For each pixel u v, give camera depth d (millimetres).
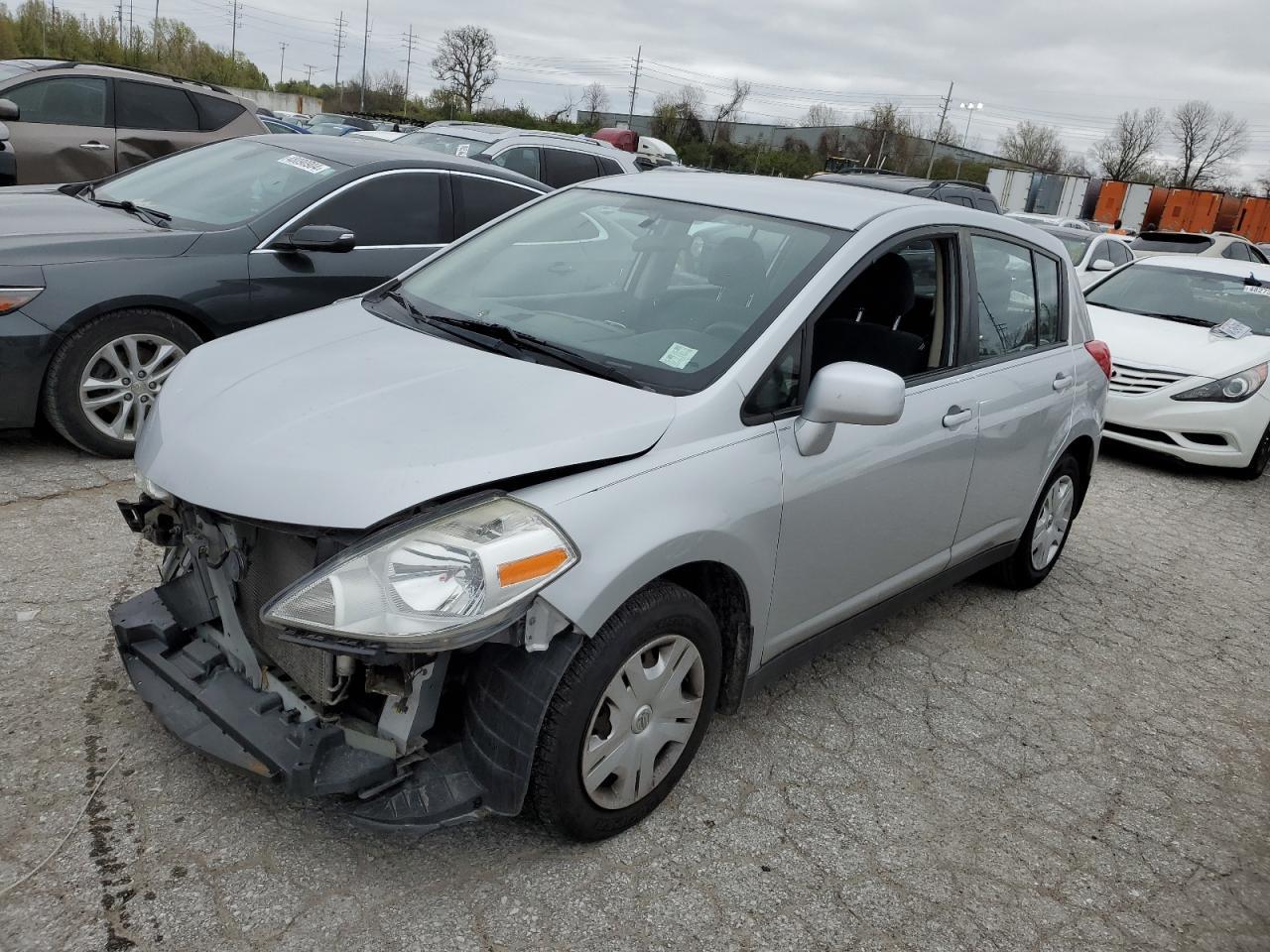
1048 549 4816
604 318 3051
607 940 2350
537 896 2447
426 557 2164
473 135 10609
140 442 2682
